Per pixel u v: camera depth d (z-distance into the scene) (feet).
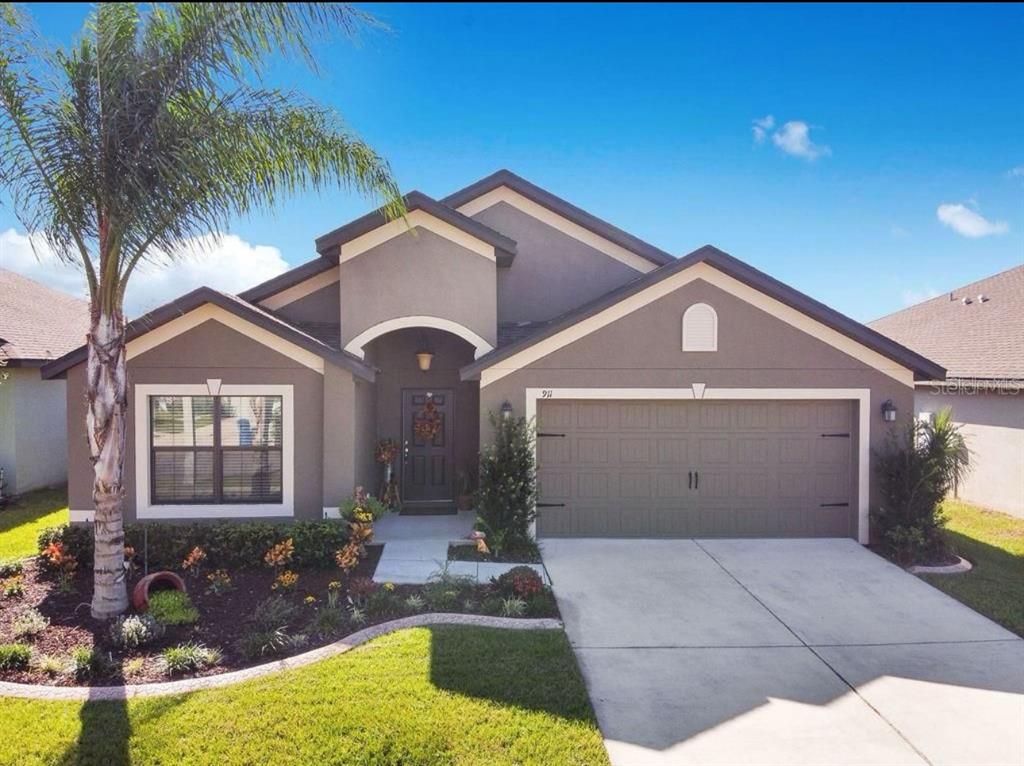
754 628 26.32
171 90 24.70
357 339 41.32
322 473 38.24
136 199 24.14
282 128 27.66
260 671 21.39
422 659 22.08
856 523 39.32
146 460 37.37
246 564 33.14
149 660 22.40
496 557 35.35
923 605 29.17
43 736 17.54
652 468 39.81
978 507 52.01
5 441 51.37
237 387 37.73
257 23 23.77
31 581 30.27
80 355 36.83
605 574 32.86
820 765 17.30
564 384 38.91
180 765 16.47
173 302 36.14
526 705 19.44
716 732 18.74
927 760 17.62
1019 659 23.72
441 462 49.29
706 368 39.06
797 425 39.91
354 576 31.86
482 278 41.83
